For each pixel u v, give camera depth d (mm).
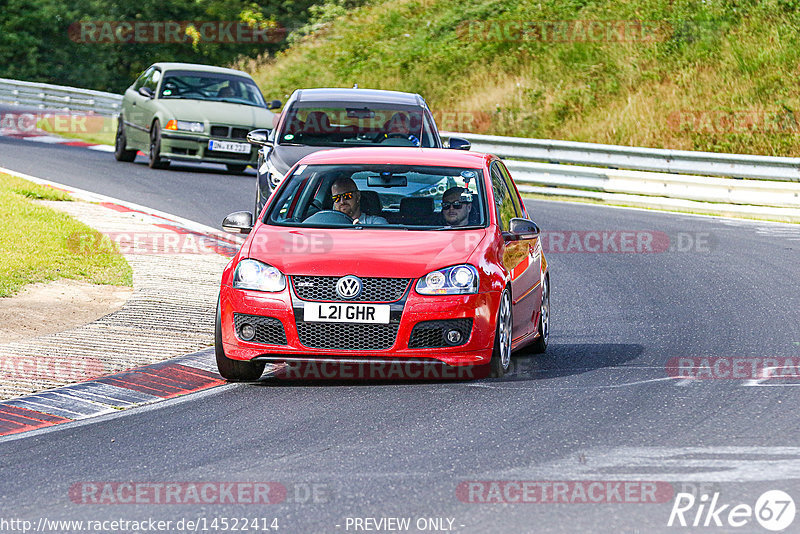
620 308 43000
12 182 65562
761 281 48719
